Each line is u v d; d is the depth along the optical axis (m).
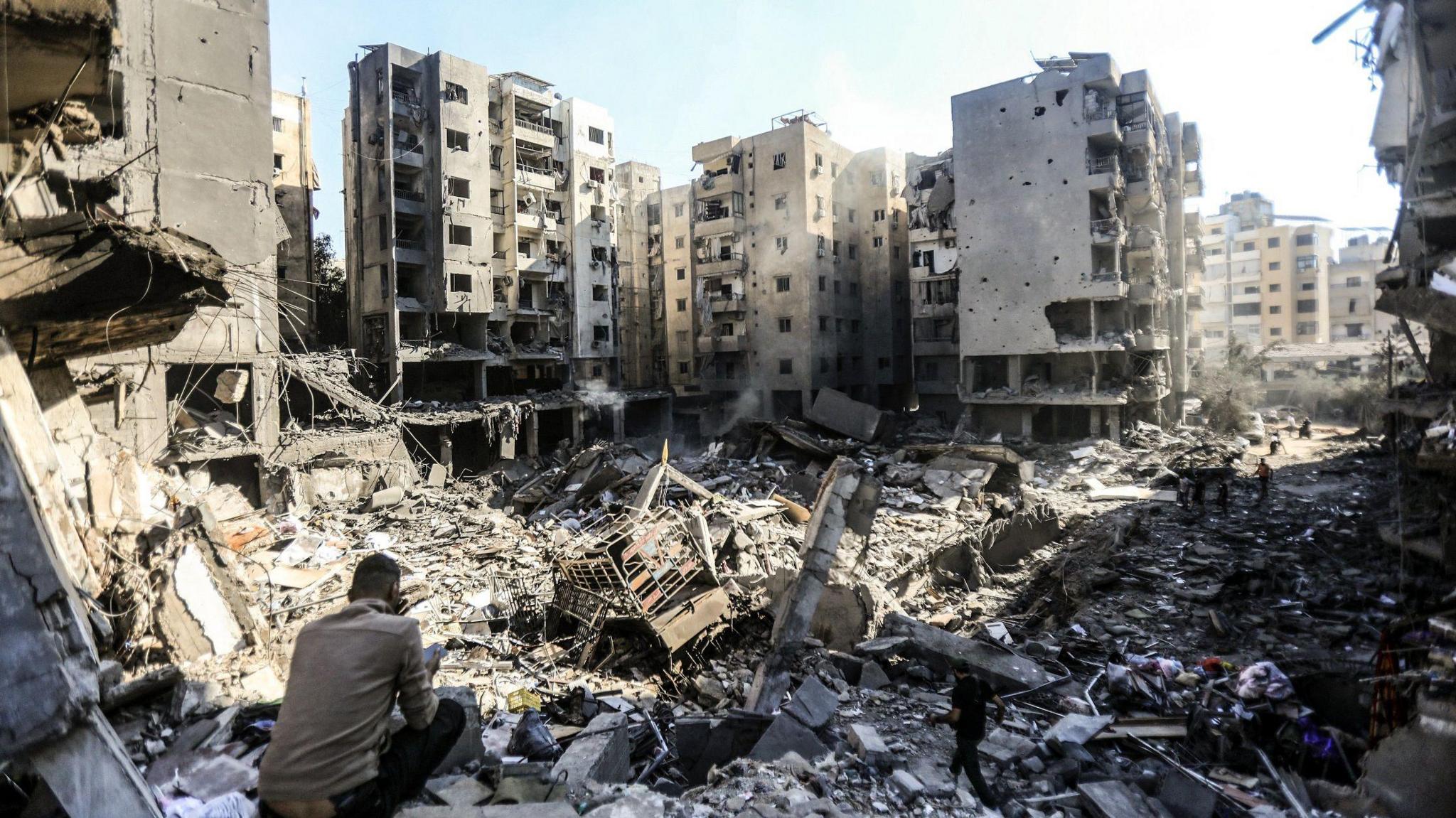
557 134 53.06
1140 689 10.94
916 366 53.97
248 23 24.02
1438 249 14.22
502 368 50.59
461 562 19.48
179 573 9.73
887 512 27.16
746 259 56.75
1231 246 83.94
